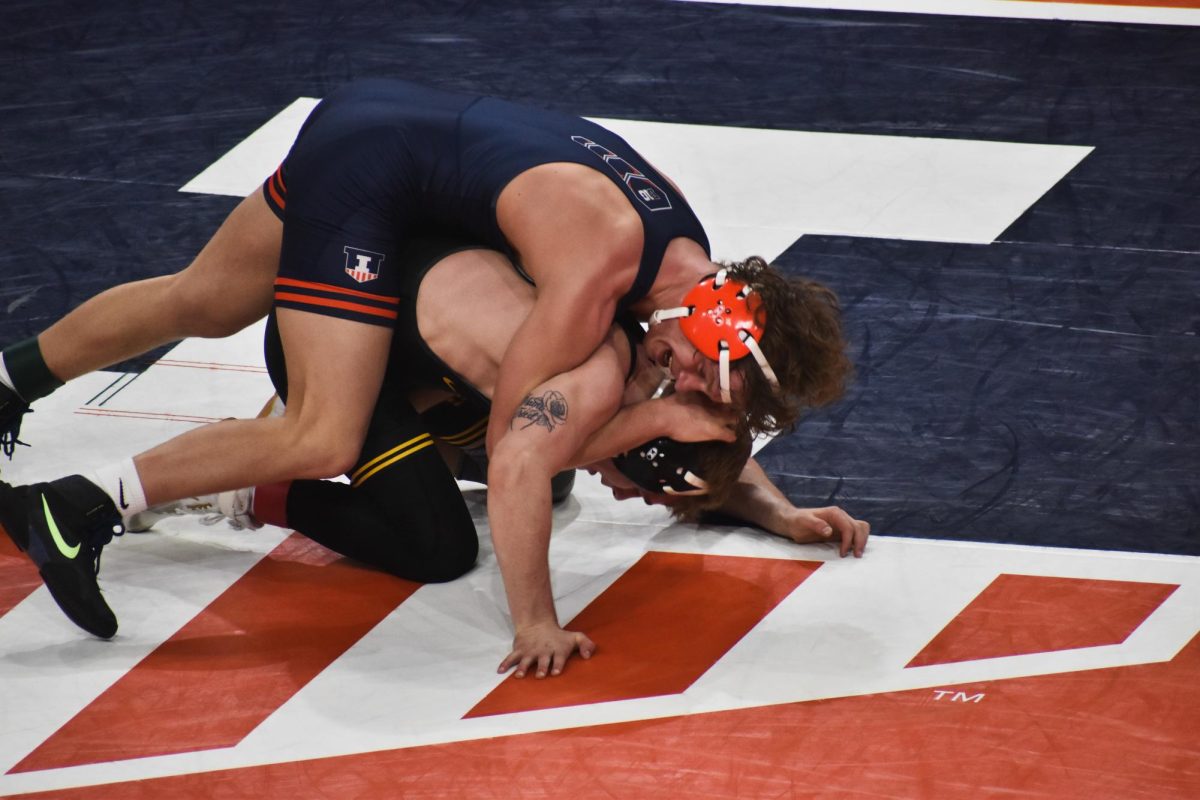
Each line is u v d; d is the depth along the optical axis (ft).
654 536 40.65
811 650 35.58
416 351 37.83
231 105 64.18
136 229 54.80
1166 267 52.54
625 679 34.55
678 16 73.05
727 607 37.32
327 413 36.55
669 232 35.73
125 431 44.65
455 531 38.17
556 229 35.06
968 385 46.42
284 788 31.22
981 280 51.80
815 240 54.19
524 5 74.28
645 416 35.81
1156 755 31.91
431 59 68.39
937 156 60.18
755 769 31.53
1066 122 62.90
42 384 42.14
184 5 74.08
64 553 35.60
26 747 32.58
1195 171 58.90
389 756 32.12
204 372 47.96
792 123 62.85
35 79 66.33
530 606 34.94
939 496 41.78
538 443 34.32
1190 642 35.76
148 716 33.53
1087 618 36.73
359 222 36.81
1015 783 31.09
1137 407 45.27
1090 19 72.64
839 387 35.50
